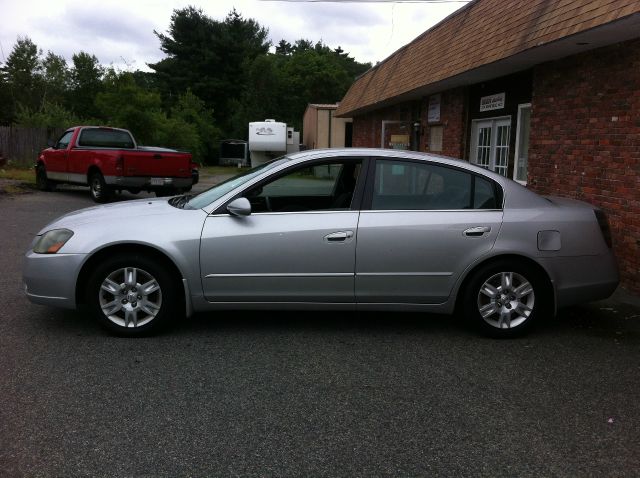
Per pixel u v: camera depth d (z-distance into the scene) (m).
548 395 3.82
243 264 4.64
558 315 5.66
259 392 3.77
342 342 4.77
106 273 4.62
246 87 48.44
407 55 14.56
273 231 4.64
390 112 17.16
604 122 6.85
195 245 4.59
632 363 4.41
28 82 48.25
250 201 4.95
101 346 4.52
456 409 3.59
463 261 4.75
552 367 4.30
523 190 4.96
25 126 25.22
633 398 3.79
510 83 9.68
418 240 4.70
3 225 10.12
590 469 2.96
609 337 5.02
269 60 47.66
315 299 4.75
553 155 7.96
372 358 4.42
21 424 3.28
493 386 3.94
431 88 12.02
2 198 14.07
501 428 3.37
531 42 7.18
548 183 8.11
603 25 5.70
